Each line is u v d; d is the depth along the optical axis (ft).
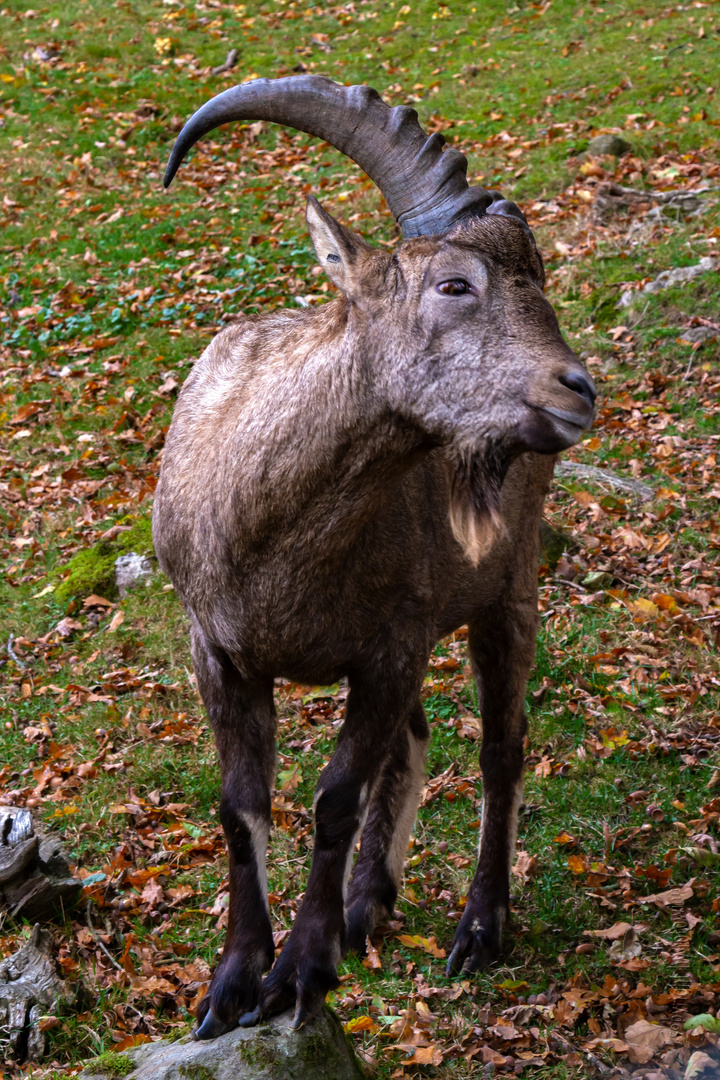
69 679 19.80
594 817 15.85
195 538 10.78
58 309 33.50
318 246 9.81
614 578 20.79
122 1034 12.03
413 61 50.01
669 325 27.68
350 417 9.70
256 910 10.67
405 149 10.02
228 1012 10.41
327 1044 10.23
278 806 16.26
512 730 14.53
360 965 13.38
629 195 34.60
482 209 9.91
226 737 11.04
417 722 14.48
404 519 10.81
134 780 17.10
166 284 34.12
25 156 43.45
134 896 14.52
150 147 44.45
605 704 17.93
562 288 30.50
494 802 14.20
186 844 15.53
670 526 21.90
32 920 13.73
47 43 53.36
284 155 42.96
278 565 10.12
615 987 12.73
